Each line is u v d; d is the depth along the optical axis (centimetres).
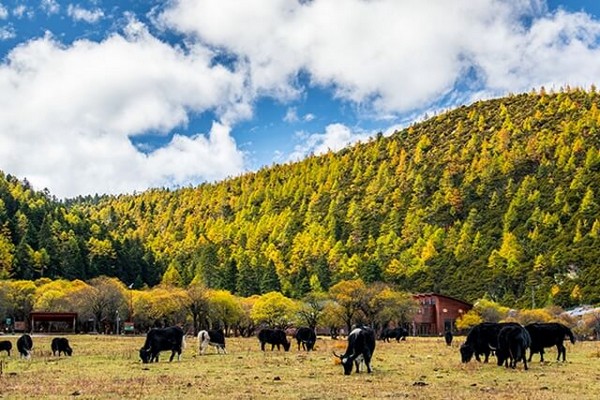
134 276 16700
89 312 10744
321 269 17088
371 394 2139
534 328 3425
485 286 14738
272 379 2625
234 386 2372
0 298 10512
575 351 4462
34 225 17875
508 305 13388
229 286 15800
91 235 18650
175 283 15712
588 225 15612
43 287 11631
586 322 9575
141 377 2712
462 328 11794
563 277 13700
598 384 2395
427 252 17662
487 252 16662
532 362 3397
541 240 16012
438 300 12350
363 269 16138
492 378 2617
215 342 4697
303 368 3161
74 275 14750
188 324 11225
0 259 13950
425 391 2214
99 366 3344
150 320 10894
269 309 10000
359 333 2894
